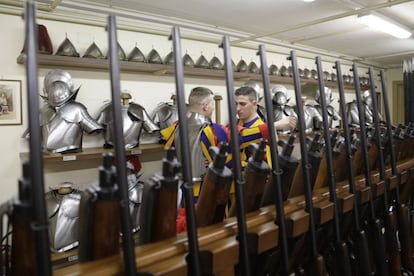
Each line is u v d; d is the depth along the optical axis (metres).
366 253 0.99
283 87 3.63
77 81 2.49
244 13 2.92
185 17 2.99
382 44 4.32
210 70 2.93
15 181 2.28
